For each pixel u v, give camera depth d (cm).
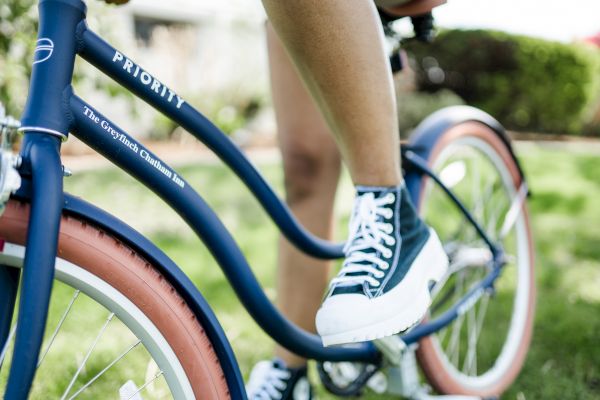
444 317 132
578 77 982
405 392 123
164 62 854
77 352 143
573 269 246
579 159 570
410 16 108
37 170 65
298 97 124
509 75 964
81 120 72
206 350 82
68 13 71
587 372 159
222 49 934
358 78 80
